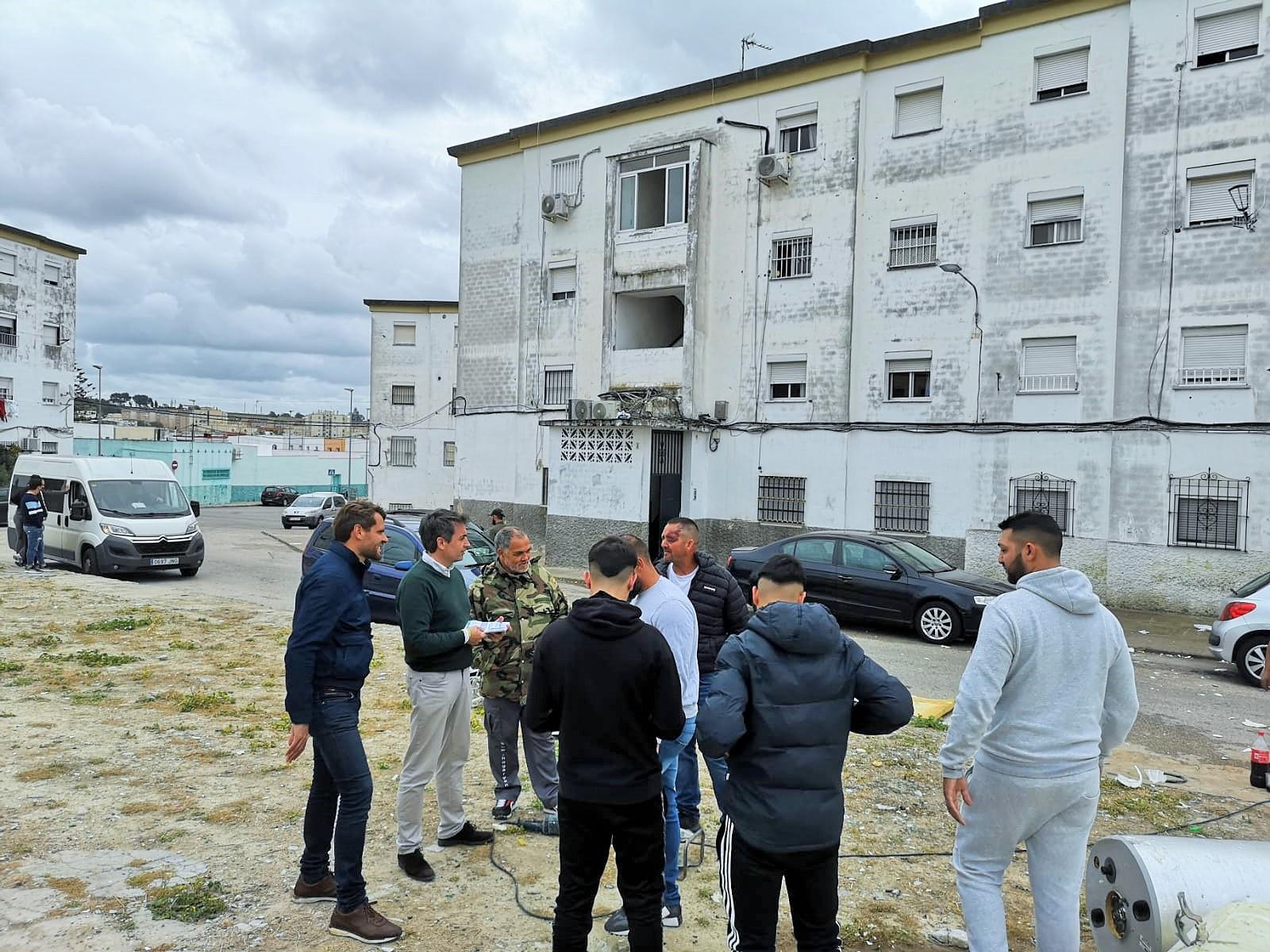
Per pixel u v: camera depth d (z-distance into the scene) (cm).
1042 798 342
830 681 335
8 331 4169
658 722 362
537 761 531
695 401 2252
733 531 2227
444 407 3847
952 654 1184
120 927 414
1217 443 1585
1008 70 1844
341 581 418
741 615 564
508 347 2734
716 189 2269
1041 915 353
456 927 424
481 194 2811
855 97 2036
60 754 657
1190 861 348
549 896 458
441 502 3847
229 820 546
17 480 1980
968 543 1867
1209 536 1595
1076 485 1742
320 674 419
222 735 718
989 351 1862
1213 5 1602
